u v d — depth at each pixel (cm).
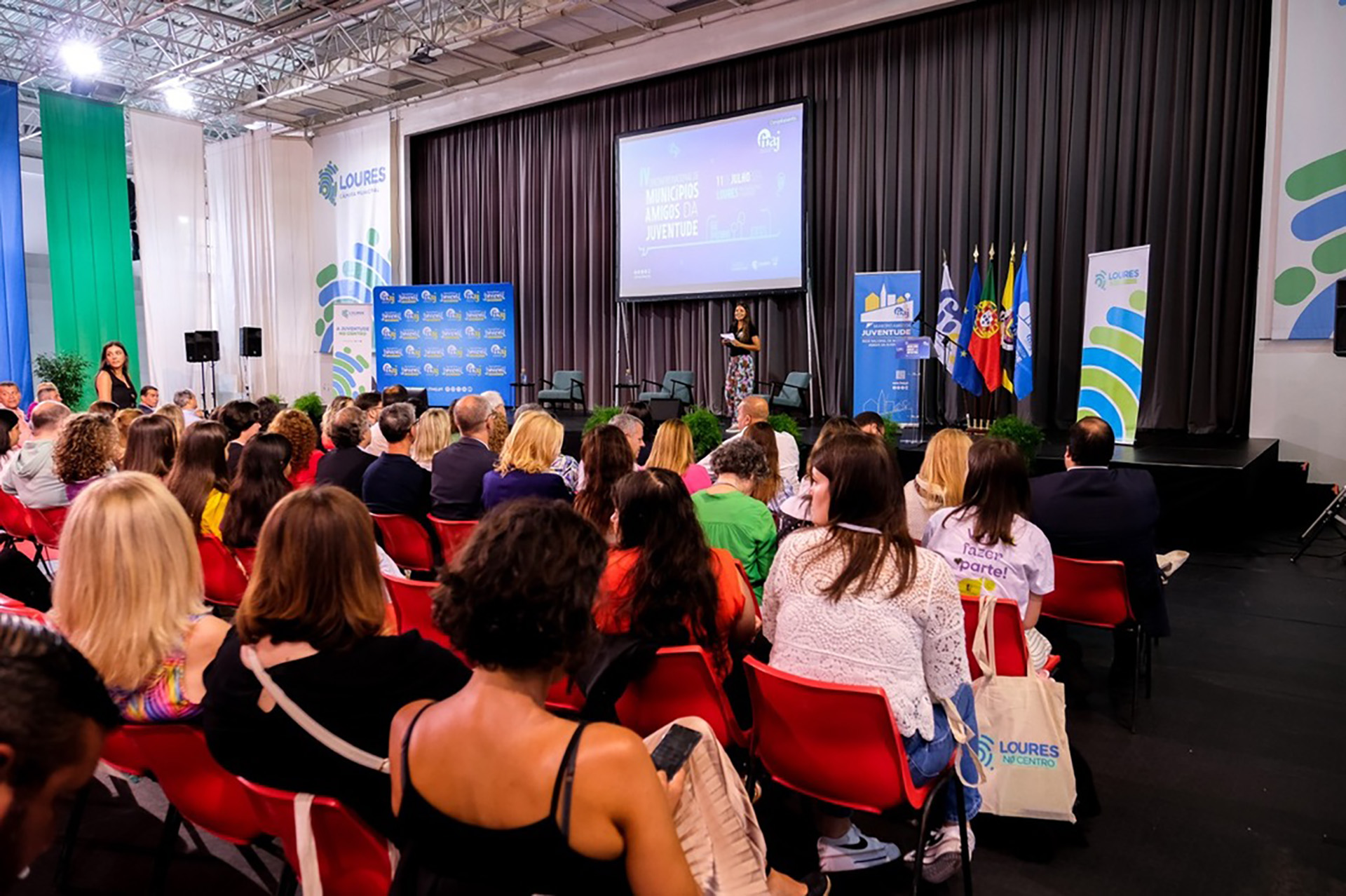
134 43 1074
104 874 208
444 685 137
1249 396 691
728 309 978
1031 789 207
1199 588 449
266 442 286
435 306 1081
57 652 55
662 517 194
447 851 94
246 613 135
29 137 1391
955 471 294
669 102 1006
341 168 1294
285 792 131
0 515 426
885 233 871
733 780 130
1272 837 221
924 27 837
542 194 1127
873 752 166
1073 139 764
